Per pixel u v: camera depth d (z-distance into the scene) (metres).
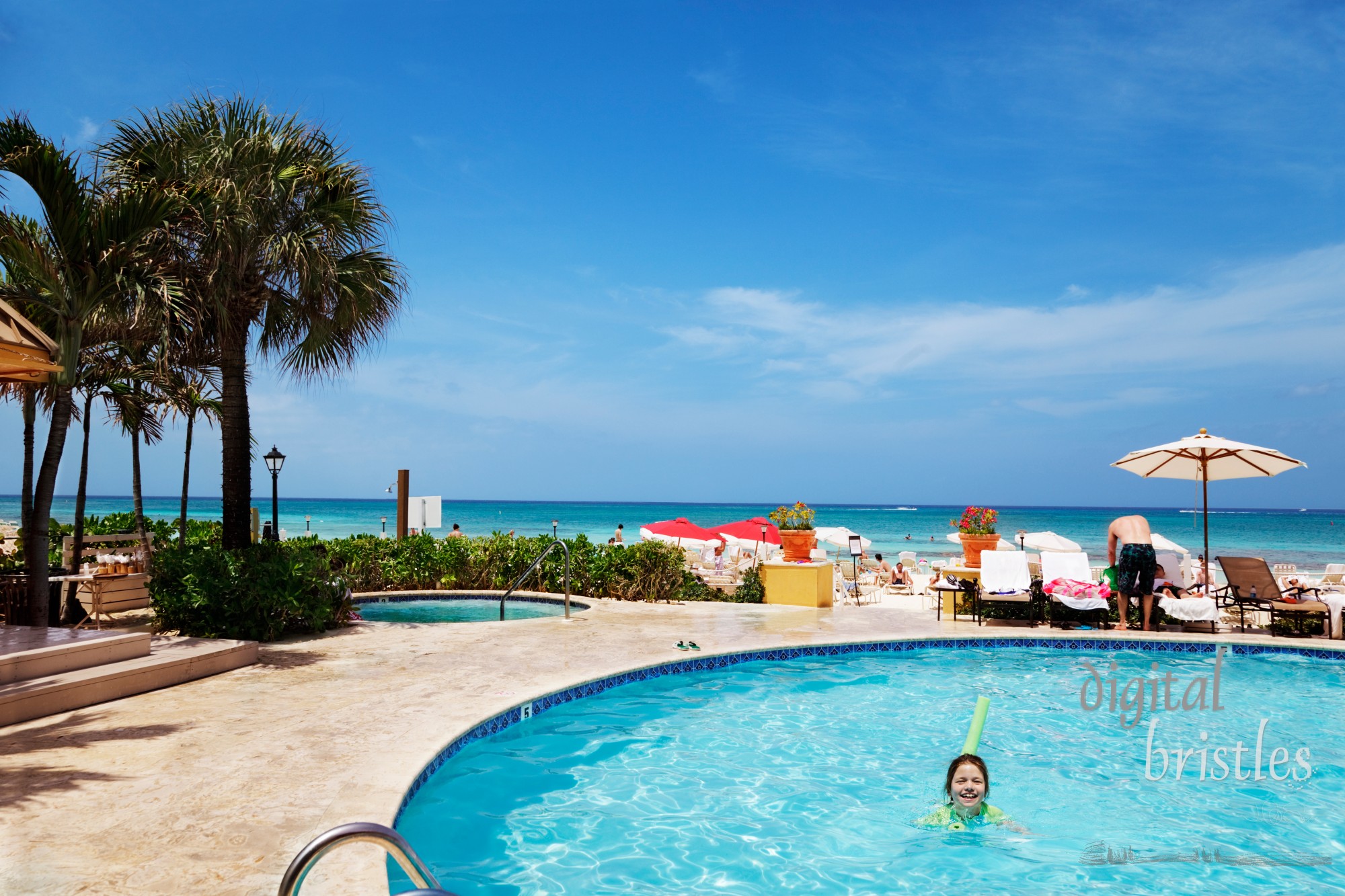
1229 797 5.55
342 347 10.83
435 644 9.03
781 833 4.91
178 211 8.57
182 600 8.70
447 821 5.00
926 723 7.24
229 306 9.77
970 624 11.40
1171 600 10.87
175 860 3.48
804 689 8.35
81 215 7.91
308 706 6.19
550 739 6.67
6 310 6.48
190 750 5.05
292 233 9.42
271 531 14.03
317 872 3.37
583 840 4.75
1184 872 4.44
